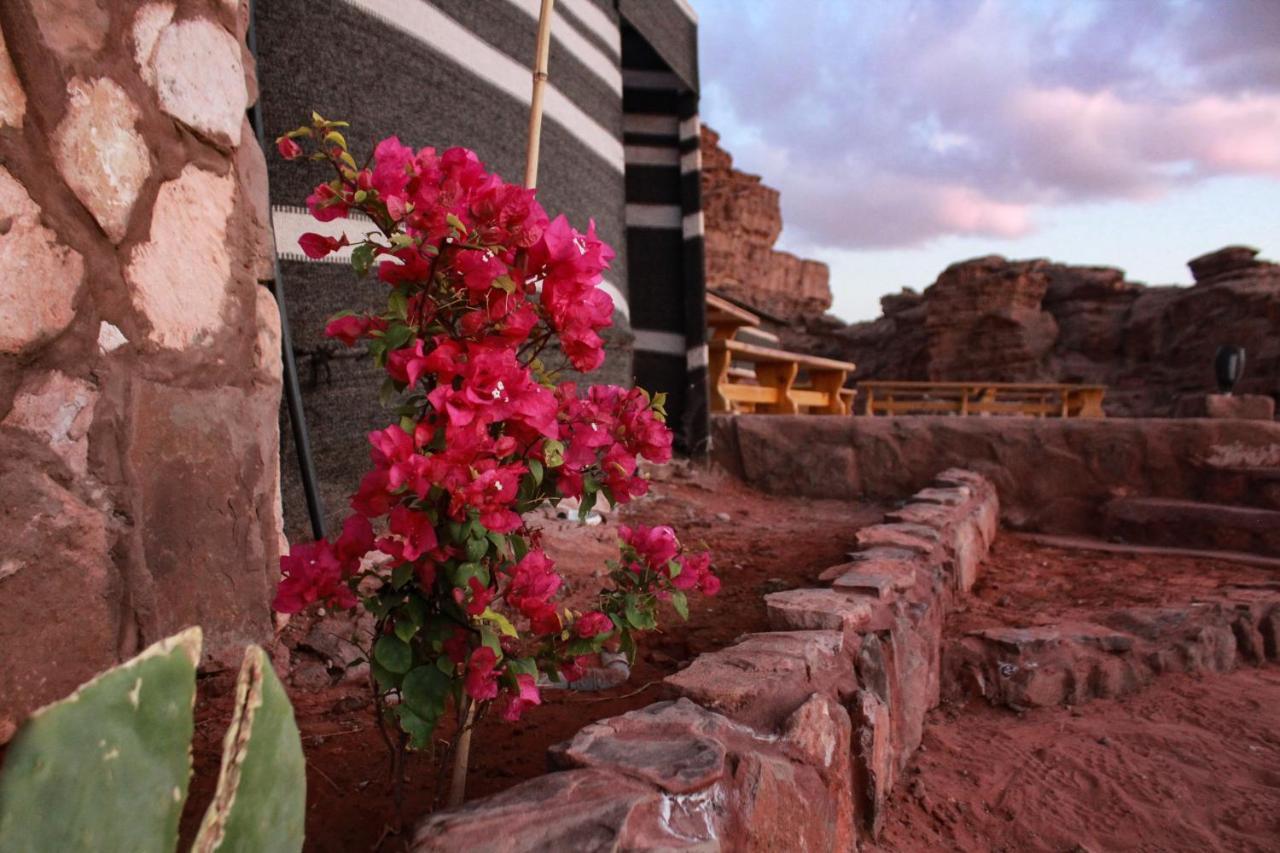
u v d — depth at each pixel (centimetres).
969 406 1488
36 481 151
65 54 155
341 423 324
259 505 221
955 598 436
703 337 654
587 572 357
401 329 136
